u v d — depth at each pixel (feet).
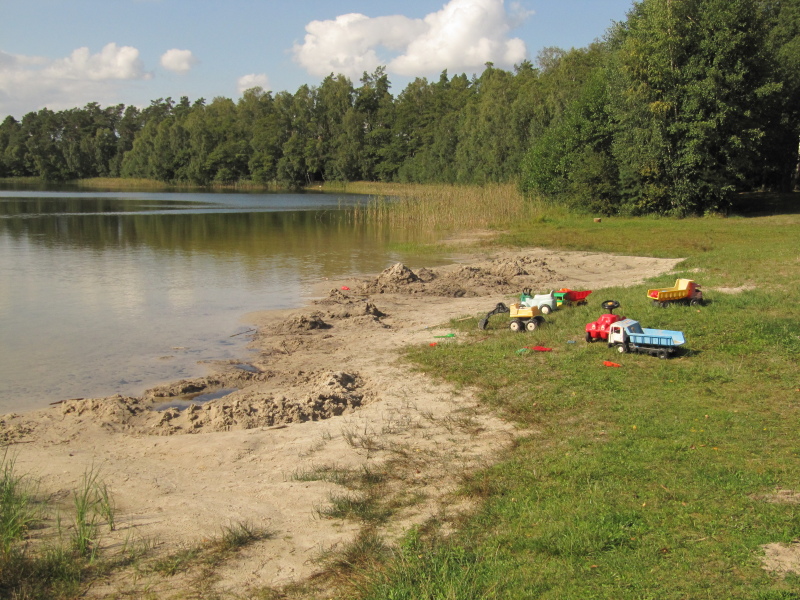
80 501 22.34
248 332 49.70
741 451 23.54
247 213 174.09
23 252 92.84
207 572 17.88
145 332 49.67
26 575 17.42
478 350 40.19
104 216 159.22
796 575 15.90
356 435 28.43
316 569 17.98
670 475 21.81
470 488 22.13
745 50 122.42
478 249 97.55
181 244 104.63
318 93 404.77
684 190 128.67
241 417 31.50
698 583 15.88
